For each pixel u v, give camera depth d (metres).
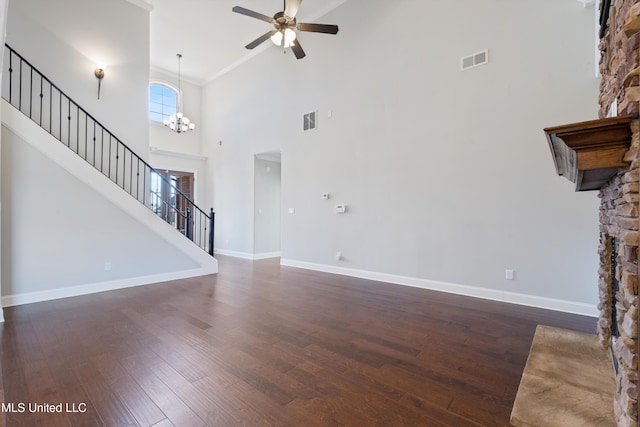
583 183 1.97
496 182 3.84
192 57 7.30
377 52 4.95
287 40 3.88
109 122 5.19
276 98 6.61
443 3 4.25
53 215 3.92
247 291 4.32
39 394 1.86
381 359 2.33
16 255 3.67
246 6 5.48
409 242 4.62
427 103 4.40
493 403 1.79
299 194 6.15
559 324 3.03
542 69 3.53
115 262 4.44
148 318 3.21
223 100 8.02
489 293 3.91
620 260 1.65
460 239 4.13
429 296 4.05
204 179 8.62
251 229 7.32
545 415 1.62
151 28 6.16
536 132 3.57
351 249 5.33
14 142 3.66
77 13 4.91
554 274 3.49
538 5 3.55
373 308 3.56
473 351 2.46
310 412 1.71
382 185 4.91
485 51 3.90
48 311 3.43
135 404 1.78
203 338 2.70
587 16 3.27
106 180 4.34
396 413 1.70
